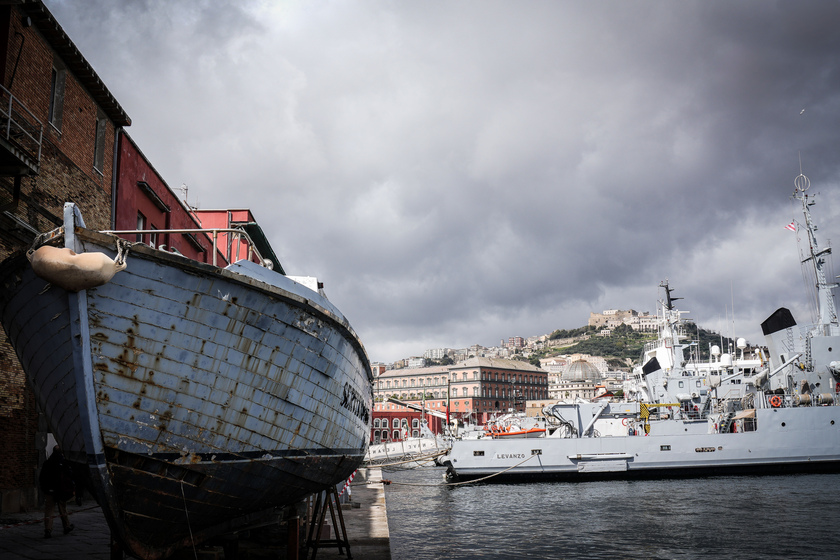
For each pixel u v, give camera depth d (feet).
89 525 44.91
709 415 135.13
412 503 99.66
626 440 130.72
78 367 25.09
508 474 129.80
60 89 59.16
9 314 28.58
